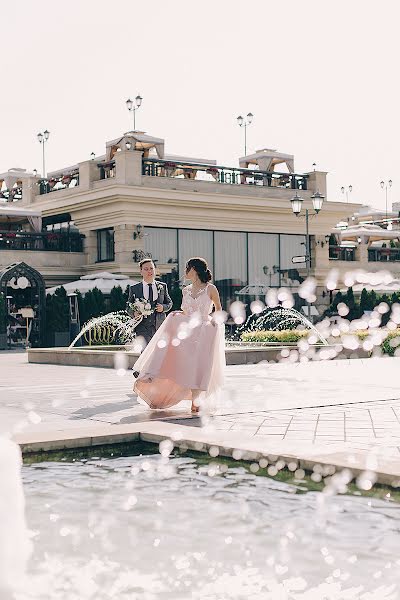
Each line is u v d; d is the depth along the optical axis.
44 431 6.10
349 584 2.80
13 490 2.13
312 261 35.25
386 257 38.91
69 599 2.67
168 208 31.02
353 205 35.62
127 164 30.45
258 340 19.78
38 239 31.44
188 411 7.96
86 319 25.84
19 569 2.13
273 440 5.39
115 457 5.48
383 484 4.21
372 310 29.41
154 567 3.01
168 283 30.97
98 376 13.53
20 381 12.41
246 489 4.34
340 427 6.59
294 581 2.84
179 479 4.63
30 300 28.41
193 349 7.86
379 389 10.29
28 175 38.34
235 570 2.96
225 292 32.88
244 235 33.50
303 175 35.41
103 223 31.20
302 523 3.62
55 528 3.57
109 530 3.53
